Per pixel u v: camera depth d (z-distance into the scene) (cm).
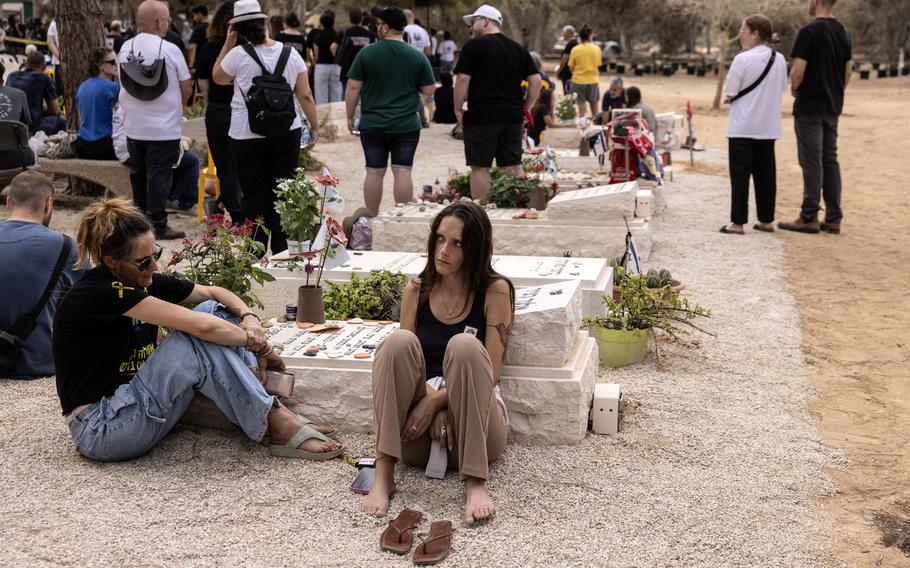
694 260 890
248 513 393
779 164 1695
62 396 443
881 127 2308
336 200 609
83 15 1117
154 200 898
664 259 888
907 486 435
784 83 990
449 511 397
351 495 411
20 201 566
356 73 902
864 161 1734
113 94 1028
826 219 1055
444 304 439
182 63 896
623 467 443
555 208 848
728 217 1128
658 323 592
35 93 1282
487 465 397
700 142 2011
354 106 923
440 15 4428
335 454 448
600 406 479
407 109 915
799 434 489
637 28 5906
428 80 923
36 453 448
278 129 746
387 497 401
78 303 427
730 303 748
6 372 554
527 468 439
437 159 1581
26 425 484
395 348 397
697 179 1445
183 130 1134
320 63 1852
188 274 525
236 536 374
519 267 657
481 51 925
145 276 431
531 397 462
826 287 813
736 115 994
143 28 886
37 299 556
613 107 1617
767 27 978
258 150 767
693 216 1130
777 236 1014
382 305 575
